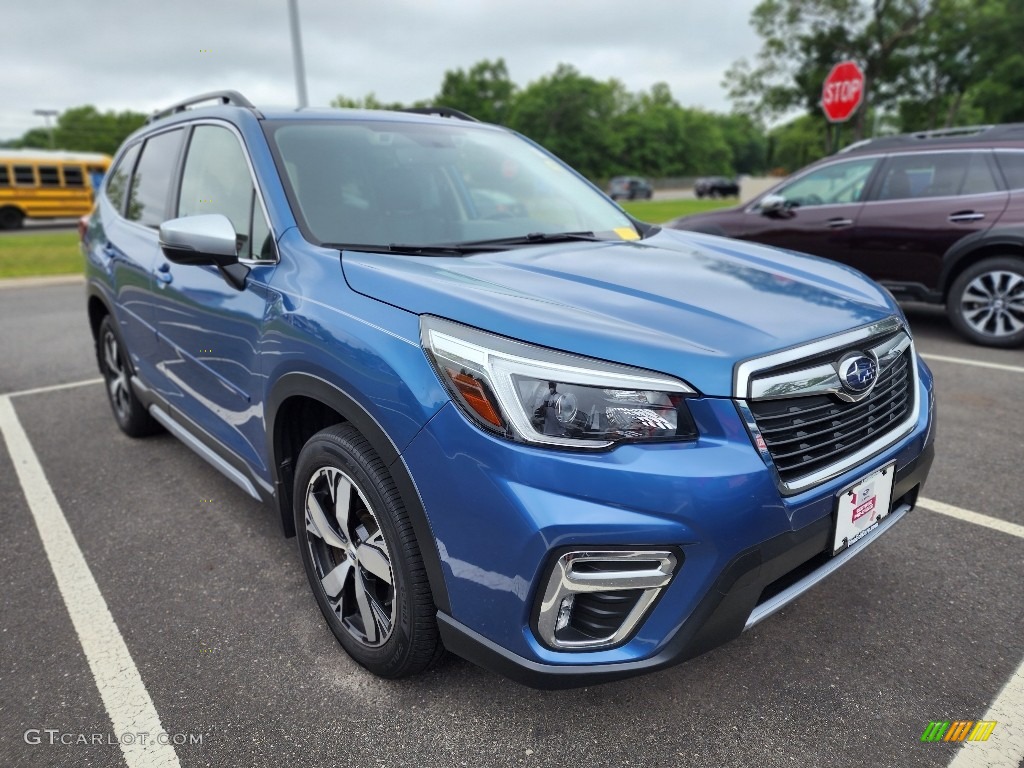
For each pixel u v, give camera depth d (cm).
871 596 250
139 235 339
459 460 164
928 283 602
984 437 386
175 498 339
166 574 273
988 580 257
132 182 376
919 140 612
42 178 2591
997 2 3180
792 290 213
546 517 154
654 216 2320
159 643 232
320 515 216
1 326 766
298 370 206
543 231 281
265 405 230
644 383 159
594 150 8294
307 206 243
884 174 619
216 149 285
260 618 245
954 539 285
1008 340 568
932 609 241
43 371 578
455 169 296
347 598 219
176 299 286
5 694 210
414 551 182
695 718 195
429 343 172
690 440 161
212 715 200
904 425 209
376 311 189
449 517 168
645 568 158
